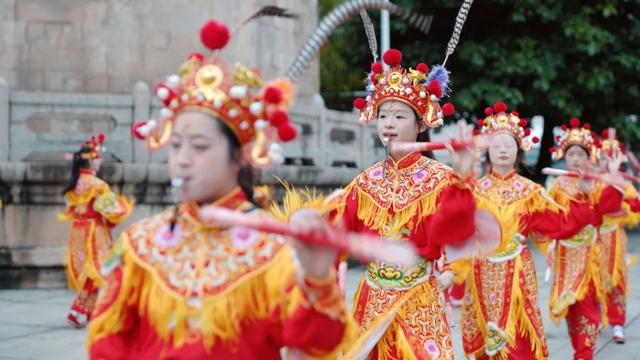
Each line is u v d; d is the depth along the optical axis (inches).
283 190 459.8
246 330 103.7
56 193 425.7
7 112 423.2
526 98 652.1
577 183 306.8
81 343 285.4
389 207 176.1
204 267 104.7
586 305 280.7
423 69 185.0
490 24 649.6
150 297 106.1
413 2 641.6
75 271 320.8
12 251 418.9
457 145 145.0
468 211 145.8
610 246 322.7
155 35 508.1
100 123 441.1
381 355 173.3
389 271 173.5
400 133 180.9
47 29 492.4
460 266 187.8
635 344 317.1
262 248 104.4
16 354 265.3
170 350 104.0
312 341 95.3
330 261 93.8
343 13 106.7
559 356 289.7
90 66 498.3
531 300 230.7
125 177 426.6
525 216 235.1
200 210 104.5
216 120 104.6
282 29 538.0
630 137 688.4
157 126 108.1
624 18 655.1
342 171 504.4
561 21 621.9
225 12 510.3
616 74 665.0
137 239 109.3
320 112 493.4
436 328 172.2
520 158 250.8
